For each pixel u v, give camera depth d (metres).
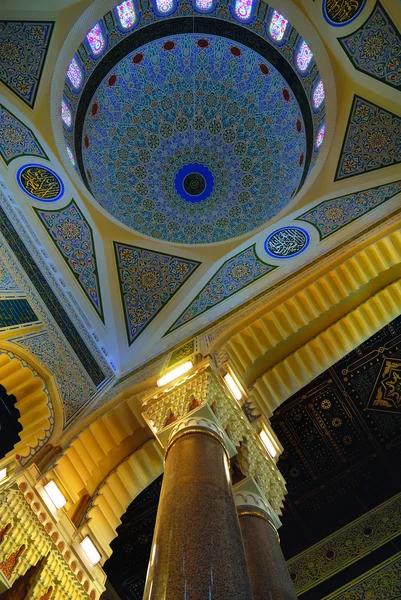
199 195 7.81
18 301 5.12
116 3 5.89
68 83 6.32
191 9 6.91
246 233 6.79
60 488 4.09
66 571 3.68
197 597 1.77
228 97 7.63
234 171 7.82
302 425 6.24
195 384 3.82
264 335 4.88
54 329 5.38
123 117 7.45
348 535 6.05
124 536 6.29
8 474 3.98
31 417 4.79
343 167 6.07
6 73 5.52
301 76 6.73
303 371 4.88
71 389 5.15
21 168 5.64
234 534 2.23
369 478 6.20
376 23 5.41
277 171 7.50
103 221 6.54
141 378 5.06
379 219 5.39
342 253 5.22
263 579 2.73
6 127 5.49
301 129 7.11
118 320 6.30
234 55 7.31
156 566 2.04
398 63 5.40
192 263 6.73
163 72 7.40
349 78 5.86
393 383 6.04
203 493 2.46
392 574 5.50
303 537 6.22
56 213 5.99
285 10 5.99
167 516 2.33
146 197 7.57
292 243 6.13
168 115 7.69
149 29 6.93
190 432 3.20
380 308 5.10
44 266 5.63
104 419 4.48
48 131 5.81
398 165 5.67
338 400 6.15
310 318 4.98
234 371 4.26
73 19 5.66
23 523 3.55
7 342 4.88
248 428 3.86
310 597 5.66
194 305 6.32
